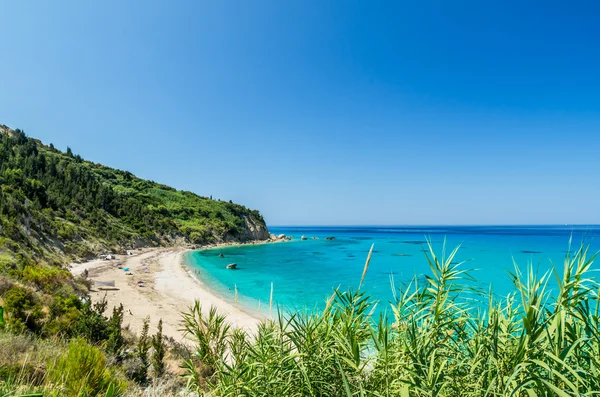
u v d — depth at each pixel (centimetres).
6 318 1039
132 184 11631
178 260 6066
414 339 263
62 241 4584
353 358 271
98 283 3166
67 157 11525
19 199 4550
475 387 249
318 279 4262
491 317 295
